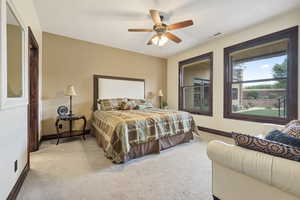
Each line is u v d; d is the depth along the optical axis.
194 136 3.72
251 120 3.22
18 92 1.67
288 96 2.70
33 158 2.36
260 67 3.16
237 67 3.54
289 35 2.65
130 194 1.51
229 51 3.59
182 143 3.18
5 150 1.28
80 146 2.96
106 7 2.46
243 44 3.32
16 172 1.53
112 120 2.51
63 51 3.58
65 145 3.02
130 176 1.85
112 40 3.89
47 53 3.38
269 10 2.56
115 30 3.31
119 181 1.74
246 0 2.29
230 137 3.58
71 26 3.12
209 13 2.64
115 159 2.18
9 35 1.45
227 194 1.22
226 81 3.66
